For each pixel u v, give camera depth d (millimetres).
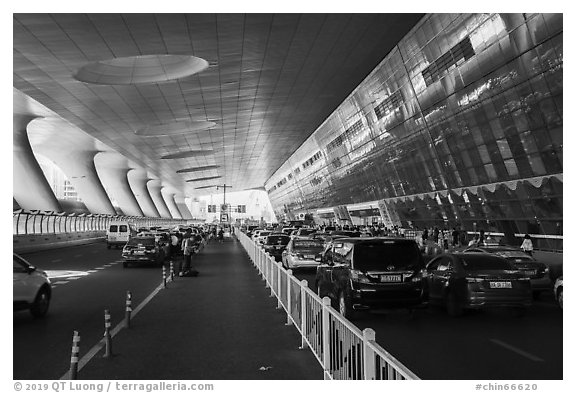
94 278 20734
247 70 29828
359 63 30703
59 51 24016
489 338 9680
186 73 30328
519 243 31016
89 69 29406
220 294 15680
